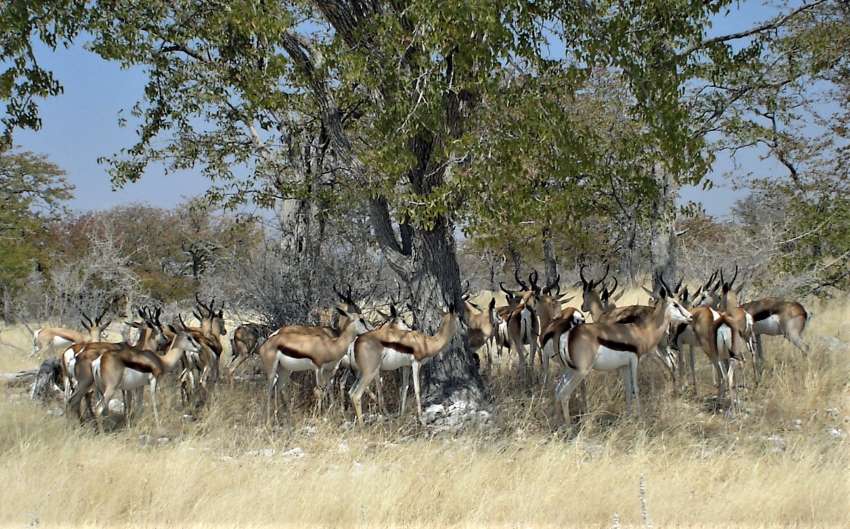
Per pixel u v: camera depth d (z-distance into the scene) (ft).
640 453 37.47
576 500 30.37
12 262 113.29
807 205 74.79
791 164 79.51
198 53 61.93
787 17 55.57
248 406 52.70
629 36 43.09
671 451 38.88
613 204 74.59
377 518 29.04
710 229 123.34
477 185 41.50
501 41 39.78
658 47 44.11
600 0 45.11
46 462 35.60
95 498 30.50
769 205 84.28
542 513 29.37
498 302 110.22
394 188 44.27
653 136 42.98
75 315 84.89
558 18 44.47
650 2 42.37
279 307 61.16
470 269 125.39
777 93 66.54
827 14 64.18
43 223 146.92
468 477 33.09
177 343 49.34
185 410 53.06
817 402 50.08
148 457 37.14
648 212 66.54
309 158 64.34
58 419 45.78
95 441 41.37
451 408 49.70
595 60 43.37
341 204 62.54
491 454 37.73
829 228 73.51
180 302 122.11
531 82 43.24
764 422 46.37
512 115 42.63
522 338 58.34
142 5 53.11
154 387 47.57
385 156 41.42
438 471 34.50
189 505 30.25
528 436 42.60
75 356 48.03
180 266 151.43
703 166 43.01
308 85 50.96
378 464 37.11
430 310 51.44
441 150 42.83
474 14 38.42
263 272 62.80
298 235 65.41
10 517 28.32
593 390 52.70
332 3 46.93
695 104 62.59
